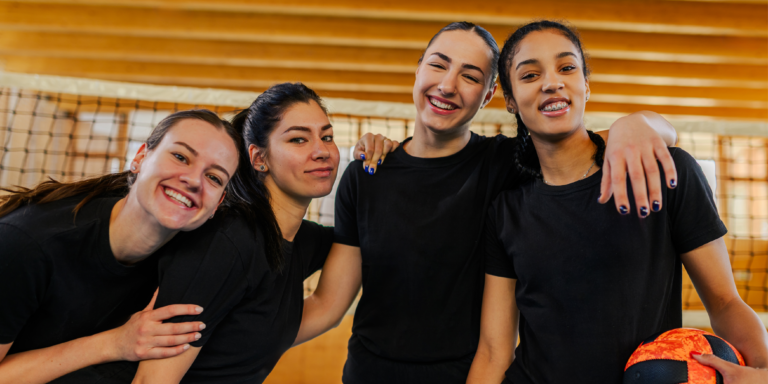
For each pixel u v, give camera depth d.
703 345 1.08
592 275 1.25
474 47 1.58
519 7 4.81
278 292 1.45
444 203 1.62
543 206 1.37
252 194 1.45
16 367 1.19
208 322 1.25
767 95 6.62
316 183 1.51
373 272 1.65
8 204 1.27
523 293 1.38
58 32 5.80
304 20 5.28
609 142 1.16
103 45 5.80
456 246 1.59
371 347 1.63
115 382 1.21
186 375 1.34
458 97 1.57
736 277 5.26
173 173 1.17
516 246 1.38
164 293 1.23
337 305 1.77
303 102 1.54
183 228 1.20
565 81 1.29
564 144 1.34
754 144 8.19
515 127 1.78
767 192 8.25
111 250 1.24
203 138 1.21
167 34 5.36
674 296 1.29
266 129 1.51
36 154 6.70
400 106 2.82
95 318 1.30
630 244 1.23
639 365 1.11
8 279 1.14
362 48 5.75
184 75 6.33
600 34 5.34
